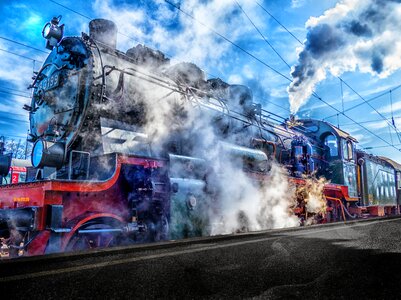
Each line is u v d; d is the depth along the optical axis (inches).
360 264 140.1
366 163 619.2
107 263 129.6
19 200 195.6
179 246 177.9
